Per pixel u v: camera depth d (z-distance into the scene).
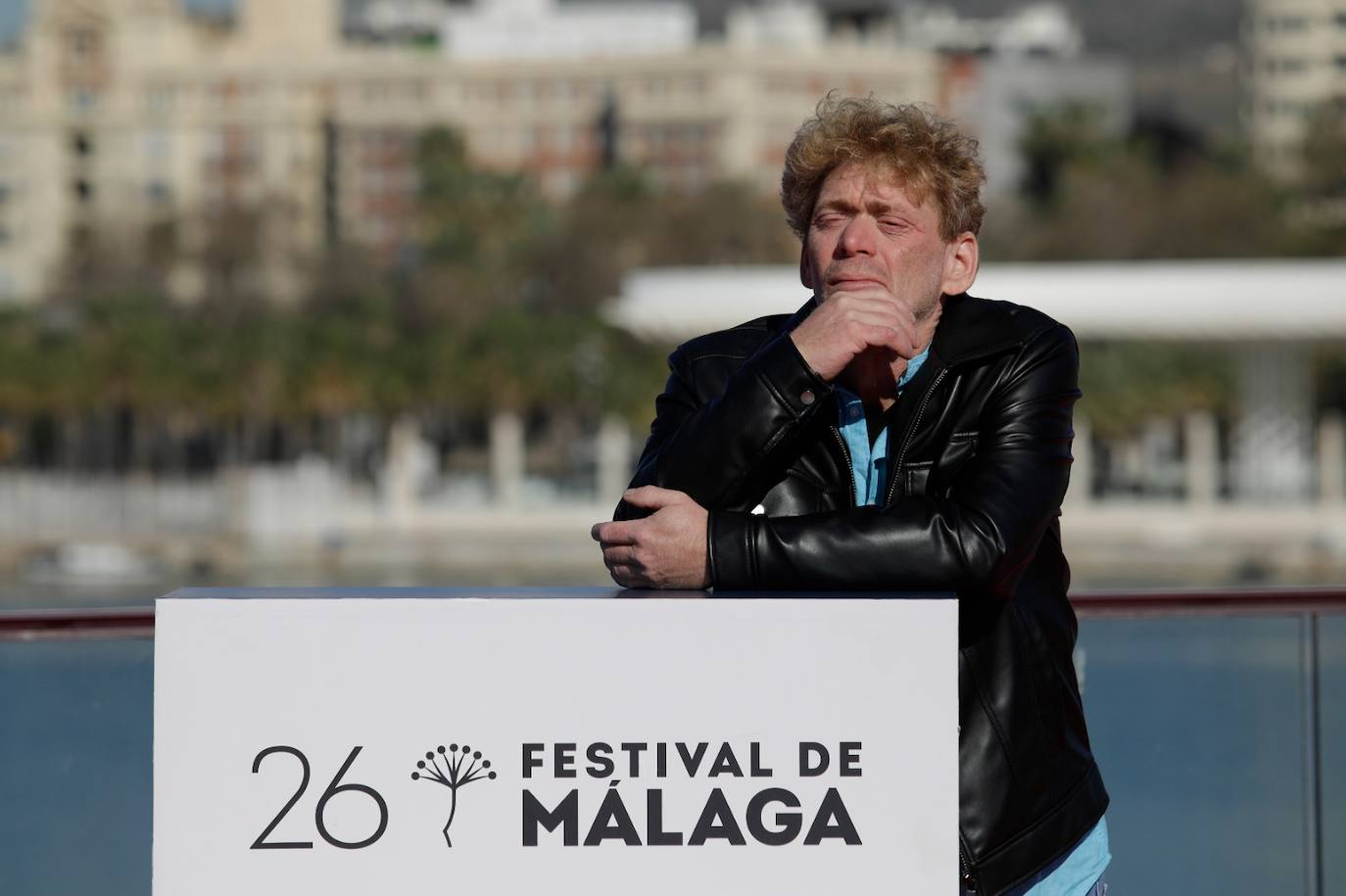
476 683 4.42
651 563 4.86
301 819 4.41
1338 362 167.50
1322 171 198.38
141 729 7.58
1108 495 160.12
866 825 4.44
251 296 188.25
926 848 4.43
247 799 4.41
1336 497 139.12
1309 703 8.06
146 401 176.88
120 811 7.56
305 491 156.62
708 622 4.43
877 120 5.39
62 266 195.62
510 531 157.50
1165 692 8.05
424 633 4.42
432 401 171.38
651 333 100.88
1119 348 158.00
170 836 4.39
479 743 4.41
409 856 4.41
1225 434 172.50
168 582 132.00
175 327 179.25
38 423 194.50
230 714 4.40
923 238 5.32
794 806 4.43
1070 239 186.50
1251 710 8.06
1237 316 98.56
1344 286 97.88
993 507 5.02
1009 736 5.18
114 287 190.25
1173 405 157.25
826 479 5.45
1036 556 5.53
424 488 177.62
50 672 7.53
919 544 4.86
